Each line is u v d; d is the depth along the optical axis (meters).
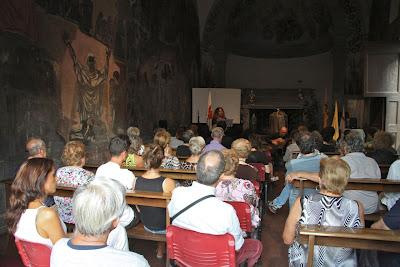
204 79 20.44
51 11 6.77
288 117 22.50
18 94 5.84
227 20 20.64
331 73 23.12
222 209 2.76
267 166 7.07
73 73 7.59
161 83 13.89
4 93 5.52
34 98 6.27
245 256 3.16
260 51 24.16
